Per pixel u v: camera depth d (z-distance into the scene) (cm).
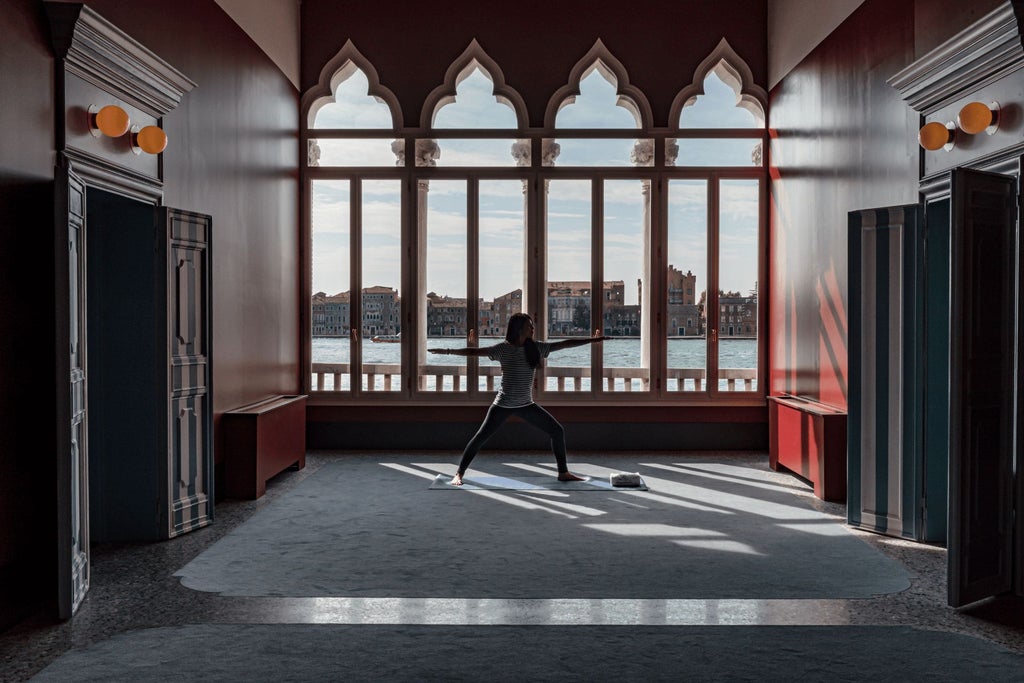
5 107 343
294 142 823
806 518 536
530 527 509
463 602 369
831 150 654
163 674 288
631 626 338
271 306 743
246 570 420
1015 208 402
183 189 540
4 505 341
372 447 834
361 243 843
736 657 303
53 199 379
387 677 284
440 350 642
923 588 391
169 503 484
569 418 827
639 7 832
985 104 425
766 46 834
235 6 647
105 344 487
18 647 316
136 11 473
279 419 658
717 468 727
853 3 611
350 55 838
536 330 839
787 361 763
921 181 495
